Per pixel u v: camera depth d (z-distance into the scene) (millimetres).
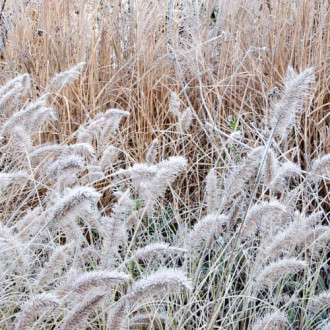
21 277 1904
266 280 1857
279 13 3637
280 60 3510
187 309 1969
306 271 2365
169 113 3475
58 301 1460
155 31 3748
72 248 1954
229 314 2074
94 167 2430
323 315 2271
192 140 3109
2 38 3793
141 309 2137
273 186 2133
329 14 3605
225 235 2176
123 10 3797
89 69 3488
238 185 1977
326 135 3170
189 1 3865
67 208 1478
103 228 2059
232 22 3738
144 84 3529
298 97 1796
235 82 3545
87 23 3623
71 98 3406
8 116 2867
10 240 1780
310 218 2141
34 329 1757
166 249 1628
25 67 3596
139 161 3158
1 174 1974
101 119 2498
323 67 3307
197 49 3592
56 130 3301
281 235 1941
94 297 1451
